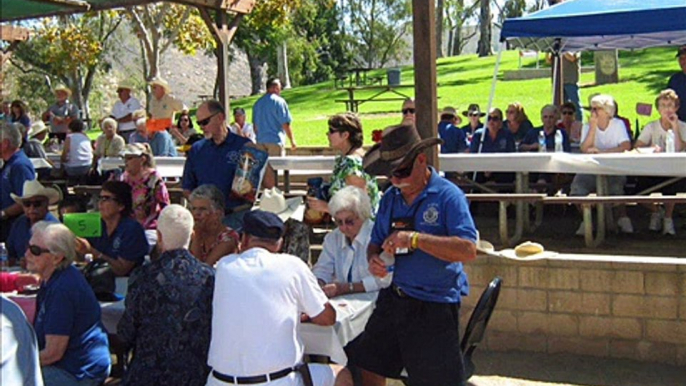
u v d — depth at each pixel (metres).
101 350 4.18
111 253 5.29
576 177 7.36
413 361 3.86
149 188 6.35
